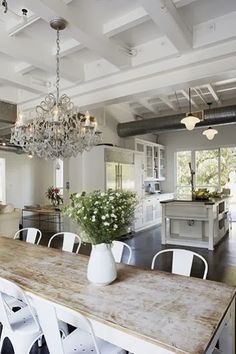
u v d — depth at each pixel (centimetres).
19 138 303
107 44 287
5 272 205
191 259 213
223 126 777
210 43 274
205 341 115
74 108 351
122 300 155
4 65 356
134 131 668
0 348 192
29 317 191
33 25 273
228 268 397
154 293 165
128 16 254
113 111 686
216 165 802
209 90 545
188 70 318
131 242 568
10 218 575
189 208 525
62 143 311
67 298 158
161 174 868
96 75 366
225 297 159
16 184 910
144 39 308
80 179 604
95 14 253
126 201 178
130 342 127
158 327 126
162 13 218
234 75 304
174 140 864
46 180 1003
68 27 245
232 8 253
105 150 579
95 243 178
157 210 780
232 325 158
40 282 184
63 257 246
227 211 665
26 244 296
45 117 299
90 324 126
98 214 170
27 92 448
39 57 307
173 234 575
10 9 247
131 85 364
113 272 182
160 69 322
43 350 216
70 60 354
